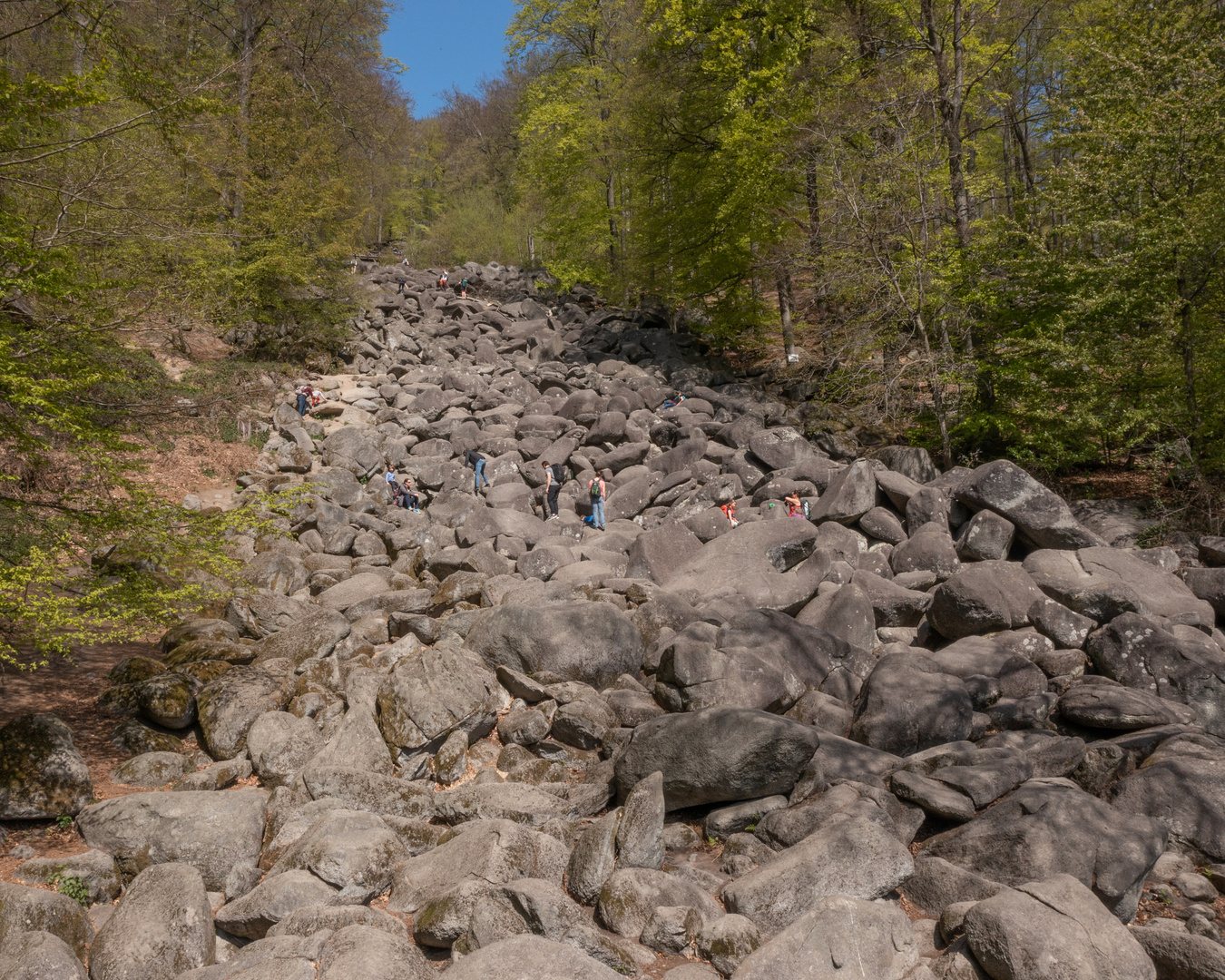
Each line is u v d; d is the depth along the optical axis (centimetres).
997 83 2456
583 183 3650
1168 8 1470
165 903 548
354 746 795
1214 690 890
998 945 520
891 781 732
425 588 1300
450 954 548
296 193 2373
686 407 2300
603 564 1373
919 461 1673
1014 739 822
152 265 889
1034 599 1099
